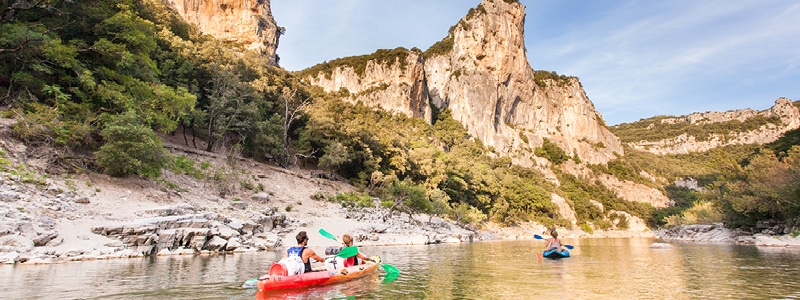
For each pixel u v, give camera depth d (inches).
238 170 1582.2
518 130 6466.5
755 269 612.7
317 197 1662.2
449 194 2829.7
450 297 375.2
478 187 3125.0
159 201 959.0
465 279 492.7
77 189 836.0
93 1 1145.4
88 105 1019.9
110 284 403.9
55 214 687.7
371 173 2190.0
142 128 970.7
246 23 3961.6
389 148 2456.9
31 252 556.7
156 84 1256.8
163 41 1883.6
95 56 1120.8
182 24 2388.0
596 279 506.0
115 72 1106.1
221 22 3939.5
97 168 967.6
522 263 701.3
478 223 2645.2
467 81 6072.8
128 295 353.4
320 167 2146.9
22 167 798.5
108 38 1155.9
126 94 1074.7
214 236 795.4
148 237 687.7
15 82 1022.4
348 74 5954.7
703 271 592.4
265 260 647.8
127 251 642.8
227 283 421.7
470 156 4616.1
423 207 1835.6
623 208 5064.0
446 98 6348.4
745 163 3804.1
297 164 2182.6
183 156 1370.6
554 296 387.2
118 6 1197.7
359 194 1980.8
